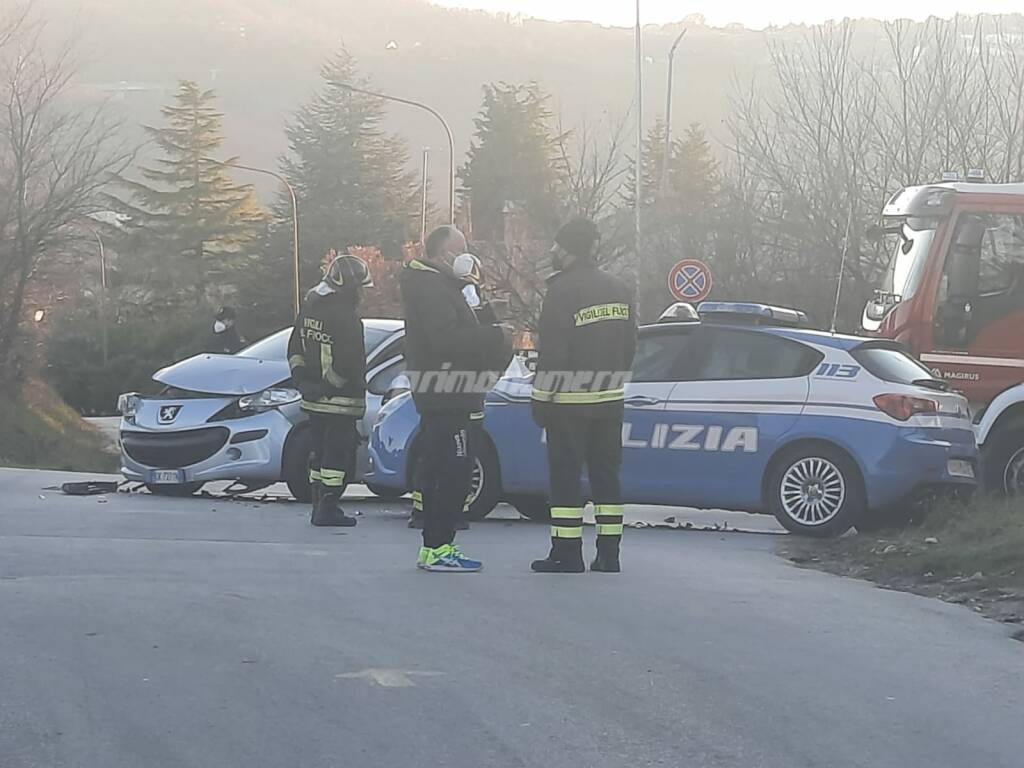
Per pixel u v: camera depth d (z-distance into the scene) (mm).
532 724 4910
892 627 6605
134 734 4746
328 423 10078
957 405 10625
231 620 6387
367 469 12438
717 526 11500
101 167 30953
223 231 65625
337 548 8859
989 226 13320
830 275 24625
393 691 5277
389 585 7336
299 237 63000
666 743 4730
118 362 42031
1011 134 24078
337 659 5719
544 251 31719
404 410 10969
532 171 43625
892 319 13664
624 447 10570
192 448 12125
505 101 45562
